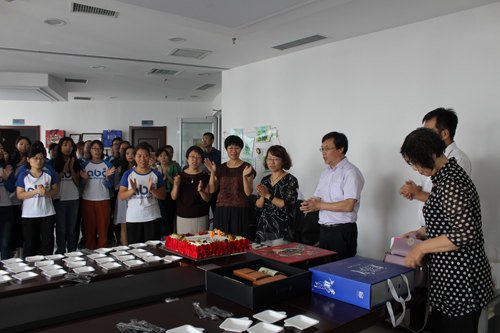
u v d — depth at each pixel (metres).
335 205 2.32
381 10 3.04
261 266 1.72
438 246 1.46
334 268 1.54
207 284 1.50
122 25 3.42
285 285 1.40
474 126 2.98
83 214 4.19
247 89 5.03
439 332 1.60
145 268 1.79
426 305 1.58
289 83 4.48
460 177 1.46
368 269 1.53
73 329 1.14
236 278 1.55
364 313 1.27
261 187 2.62
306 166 4.32
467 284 1.50
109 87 6.58
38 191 3.42
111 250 2.14
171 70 5.32
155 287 1.48
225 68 5.23
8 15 3.15
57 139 7.80
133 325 1.14
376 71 3.63
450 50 3.12
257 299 1.30
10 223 3.83
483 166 2.92
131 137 8.23
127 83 6.23
